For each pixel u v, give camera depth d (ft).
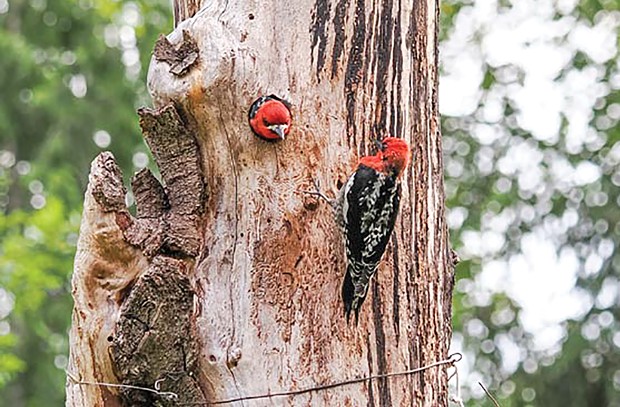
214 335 33.30
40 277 76.69
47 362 96.94
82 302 33.24
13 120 98.89
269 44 34.47
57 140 96.94
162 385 32.99
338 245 33.86
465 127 92.32
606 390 81.92
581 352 81.66
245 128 33.86
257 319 33.30
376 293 34.55
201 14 35.24
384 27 35.60
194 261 33.91
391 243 35.01
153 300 32.86
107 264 33.24
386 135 35.29
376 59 35.37
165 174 34.58
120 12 93.09
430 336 35.50
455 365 36.27
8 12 102.99
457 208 90.89
